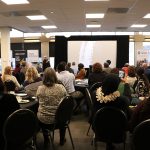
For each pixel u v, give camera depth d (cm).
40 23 938
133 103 312
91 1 597
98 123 247
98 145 346
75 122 470
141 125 186
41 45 1423
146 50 1151
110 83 258
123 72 597
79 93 523
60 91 303
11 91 357
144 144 189
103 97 260
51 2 602
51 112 300
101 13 747
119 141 249
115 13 747
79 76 654
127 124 239
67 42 970
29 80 503
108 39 962
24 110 222
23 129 227
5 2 606
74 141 364
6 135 216
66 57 977
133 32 1284
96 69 507
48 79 302
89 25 1007
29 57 1188
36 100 325
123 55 966
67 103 296
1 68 1036
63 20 873
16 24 956
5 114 233
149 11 713
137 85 382
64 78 484
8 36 1035
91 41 965
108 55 966
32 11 711
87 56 970
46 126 304
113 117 241
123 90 342
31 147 254
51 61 1416
